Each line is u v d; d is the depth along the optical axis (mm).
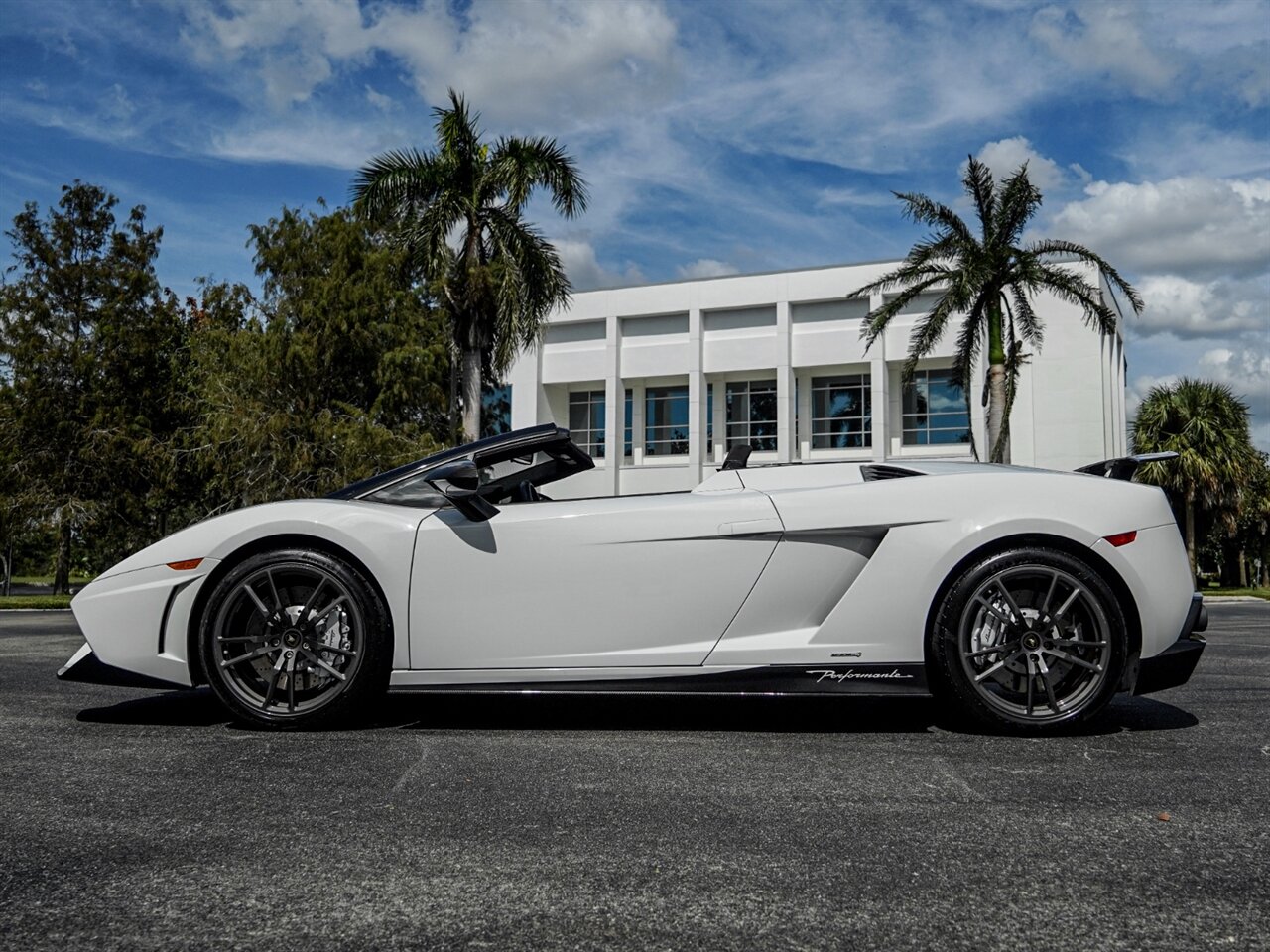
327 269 20859
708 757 2814
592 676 3223
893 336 27016
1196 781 2508
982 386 26297
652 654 3225
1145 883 1771
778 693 3193
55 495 23312
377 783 2500
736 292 28469
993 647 3123
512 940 1521
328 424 18781
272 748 2941
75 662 3344
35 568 61219
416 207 18625
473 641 3242
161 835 2062
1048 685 3105
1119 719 3420
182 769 2664
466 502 3236
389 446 18781
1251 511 33781
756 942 1512
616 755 2842
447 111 18438
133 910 1646
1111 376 28859
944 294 20422
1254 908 1649
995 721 3105
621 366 29812
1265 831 2078
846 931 1554
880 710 3590
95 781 2520
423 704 3746
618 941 1516
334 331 19703
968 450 26594
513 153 18156
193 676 3322
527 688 3234
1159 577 3146
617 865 1870
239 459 19469
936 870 1841
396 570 3252
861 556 3248
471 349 18656
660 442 30078
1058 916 1615
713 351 28938
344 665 3234
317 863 1885
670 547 3246
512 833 2074
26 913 1635
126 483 24328
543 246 18625
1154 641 3133
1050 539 3158
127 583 3334
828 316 27938
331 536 3264
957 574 3191
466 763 2736
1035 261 19312
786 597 3242
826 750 2908
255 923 1590
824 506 3260
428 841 2021
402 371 19719
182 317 27109
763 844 1998
